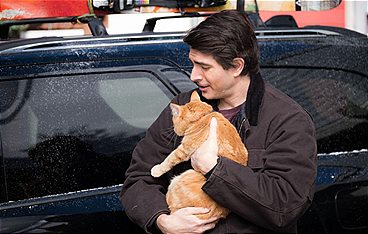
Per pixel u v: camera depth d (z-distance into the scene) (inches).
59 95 114.9
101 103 116.6
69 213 109.7
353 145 131.8
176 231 93.8
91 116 115.7
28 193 111.5
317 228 121.2
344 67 132.3
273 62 127.2
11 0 187.9
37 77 114.3
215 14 95.3
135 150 105.0
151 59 120.0
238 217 94.3
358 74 133.4
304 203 91.3
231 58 93.7
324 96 130.5
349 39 135.1
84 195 112.3
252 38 95.7
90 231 110.4
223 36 92.7
